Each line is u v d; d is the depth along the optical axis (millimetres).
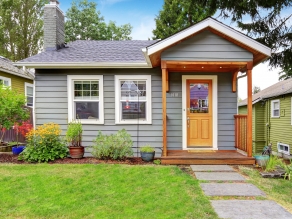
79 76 6551
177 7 19875
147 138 6574
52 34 7289
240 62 5410
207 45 5414
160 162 5598
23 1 18172
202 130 6742
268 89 15586
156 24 20594
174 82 6633
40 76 6574
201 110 6742
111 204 3209
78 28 21844
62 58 6496
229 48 5410
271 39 7051
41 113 6578
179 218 2791
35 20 18500
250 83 5414
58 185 3928
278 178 4469
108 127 6586
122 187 3863
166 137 6188
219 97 6629
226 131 6625
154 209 3039
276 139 11438
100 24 22406
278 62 7227
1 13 17453
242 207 3111
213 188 3838
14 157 5973
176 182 4090
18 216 2891
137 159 6012
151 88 6559
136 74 6555
